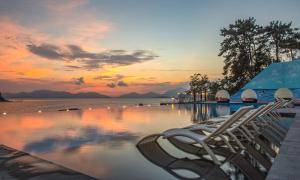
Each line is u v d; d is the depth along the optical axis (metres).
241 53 31.56
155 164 3.62
